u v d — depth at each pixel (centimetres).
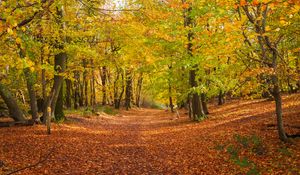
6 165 1102
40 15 952
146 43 2258
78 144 1580
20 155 1265
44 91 2039
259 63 1271
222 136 1638
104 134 2039
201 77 2280
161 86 3316
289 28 1211
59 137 1689
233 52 1276
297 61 1388
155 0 1216
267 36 1152
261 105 2584
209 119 2442
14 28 728
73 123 2338
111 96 5388
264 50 1181
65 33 1628
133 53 2369
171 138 1870
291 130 1406
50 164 1178
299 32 1244
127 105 5294
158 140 1844
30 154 1295
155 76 2973
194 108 2548
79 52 1959
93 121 2738
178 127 2328
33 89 2005
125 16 1179
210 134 1767
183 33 2139
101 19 1118
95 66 2503
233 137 1521
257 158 1166
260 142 1306
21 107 2662
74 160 1273
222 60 1469
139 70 2616
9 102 1972
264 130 1525
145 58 2350
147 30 1947
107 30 1616
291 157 1090
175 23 2194
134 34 1841
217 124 2091
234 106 3059
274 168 1021
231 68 1406
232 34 1195
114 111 4400
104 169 1170
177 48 2264
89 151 1456
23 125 1952
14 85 2066
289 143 1245
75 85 4022
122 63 2505
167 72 2656
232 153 1262
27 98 3155
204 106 2758
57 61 2067
